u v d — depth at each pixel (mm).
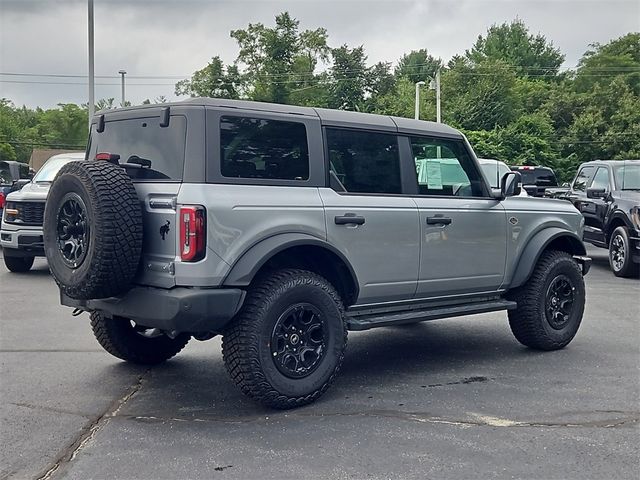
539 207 6996
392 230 5699
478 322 8484
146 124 5121
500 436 4586
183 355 6734
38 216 11344
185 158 4789
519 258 6734
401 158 5949
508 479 3945
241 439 4523
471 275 6355
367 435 4594
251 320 4848
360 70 58719
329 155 5465
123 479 3932
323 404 5246
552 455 4277
